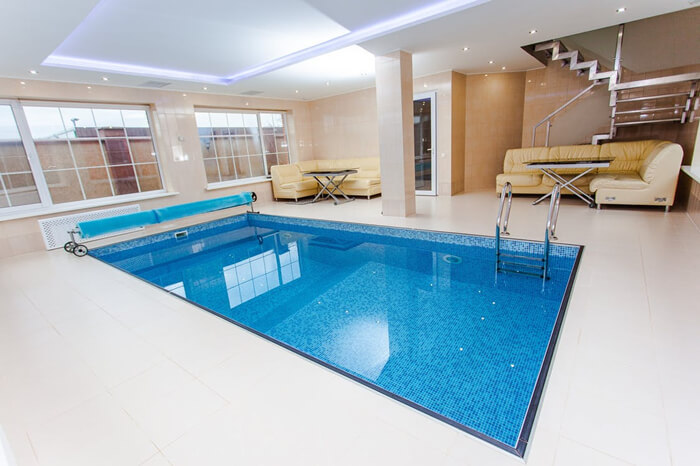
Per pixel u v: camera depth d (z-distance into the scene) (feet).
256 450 4.55
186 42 13.85
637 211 15.49
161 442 4.85
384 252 14.94
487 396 6.04
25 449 4.92
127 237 18.98
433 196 23.59
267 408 5.33
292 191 25.99
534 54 19.07
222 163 25.70
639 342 6.21
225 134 25.71
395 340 8.06
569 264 11.60
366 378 6.75
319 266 13.78
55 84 17.20
